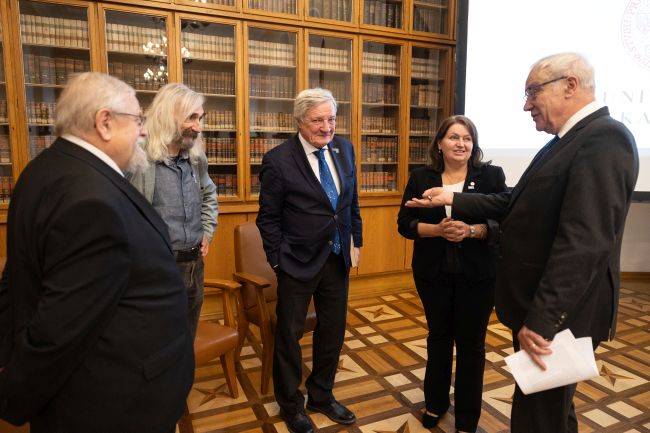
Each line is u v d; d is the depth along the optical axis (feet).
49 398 2.90
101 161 3.10
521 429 4.11
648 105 10.68
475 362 5.90
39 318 2.69
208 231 6.72
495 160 11.83
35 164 3.07
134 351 3.10
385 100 12.85
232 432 6.40
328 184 6.25
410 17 12.42
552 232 3.88
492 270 5.63
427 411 6.44
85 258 2.74
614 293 3.90
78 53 9.89
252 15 10.63
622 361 8.71
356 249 6.96
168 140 5.57
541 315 3.59
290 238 6.11
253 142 11.44
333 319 6.48
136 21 10.03
